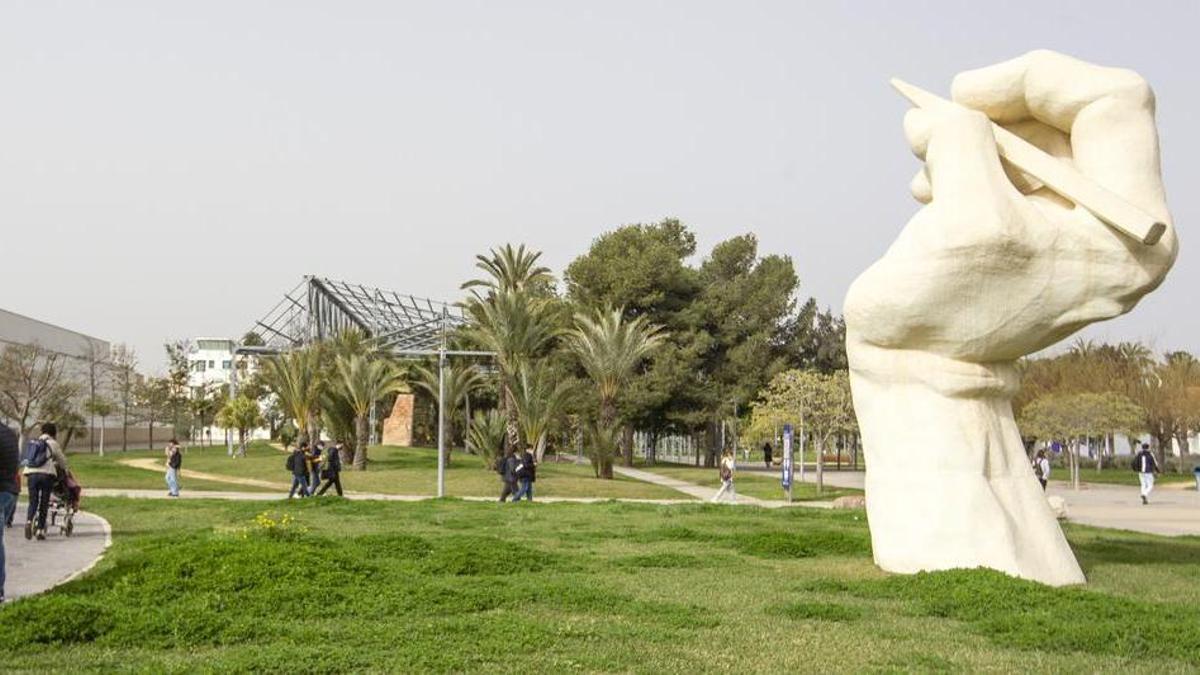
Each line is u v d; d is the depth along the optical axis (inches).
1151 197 482.3
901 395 513.3
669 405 2659.9
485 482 1596.9
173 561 462.3
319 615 388.5
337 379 2033.7
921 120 511.5
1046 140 533.6
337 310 2913.4
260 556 465.1
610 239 2746.1
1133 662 323.0
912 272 490.0
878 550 513.0
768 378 2711.6
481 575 500.1
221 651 329.7
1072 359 2837.1
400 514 937.5
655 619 385.4
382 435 3061.0
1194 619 377.4
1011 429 515.8
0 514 426.6
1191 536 783.7
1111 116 489.7
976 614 392.2
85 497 1176.2
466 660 312.7
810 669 307.6
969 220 477.7
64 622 345.1
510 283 2036.2
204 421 3452.3
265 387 3216.0
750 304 2748.5
